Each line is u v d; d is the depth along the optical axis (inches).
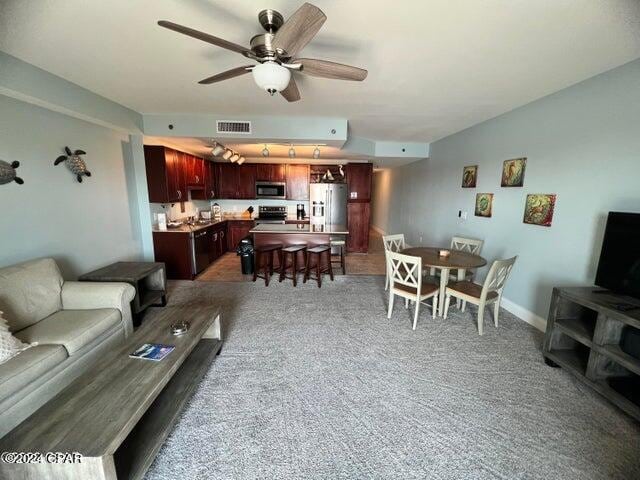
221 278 180.2
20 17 62.2
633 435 64.5
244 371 86.6
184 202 214.1
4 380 59.0
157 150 167.6
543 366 90.0
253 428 65.9
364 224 260.4
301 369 87.8
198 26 66.6
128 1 57.4
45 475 43.1
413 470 56.4
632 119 82.2
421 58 81.1
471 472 56.1
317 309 132.6
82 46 75.6
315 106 127.1
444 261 121.0
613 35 68.1
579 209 98.3
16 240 91.5
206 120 145.9
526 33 67.9
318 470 56.2
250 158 247.6
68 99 100.0
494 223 142.1
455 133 179.5
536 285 116.6
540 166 114.2
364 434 64.6
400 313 129.0
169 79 98.0
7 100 87.3
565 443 62.5
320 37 70.6
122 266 127.6
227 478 54.6
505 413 70.9
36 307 84.0
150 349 69.1
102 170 128.3
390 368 88.7
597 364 75.1
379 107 127.3
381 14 60.9
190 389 71.8
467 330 113.1
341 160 251.4
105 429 46.2
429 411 71.4
